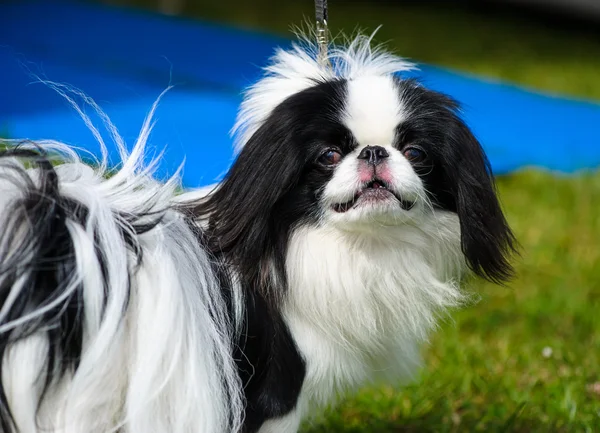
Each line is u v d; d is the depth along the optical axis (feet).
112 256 6.40
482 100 25.63
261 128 7.53
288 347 7.57
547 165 20.63
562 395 10.66
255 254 7.44
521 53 34.37
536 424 10.15
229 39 30.68
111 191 7.13
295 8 39.19
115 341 6.34
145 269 6.66
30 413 6.21
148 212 6.96
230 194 7.54
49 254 6.21
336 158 7.48
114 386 6.52
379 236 7.64
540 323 13.07
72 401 6.29
